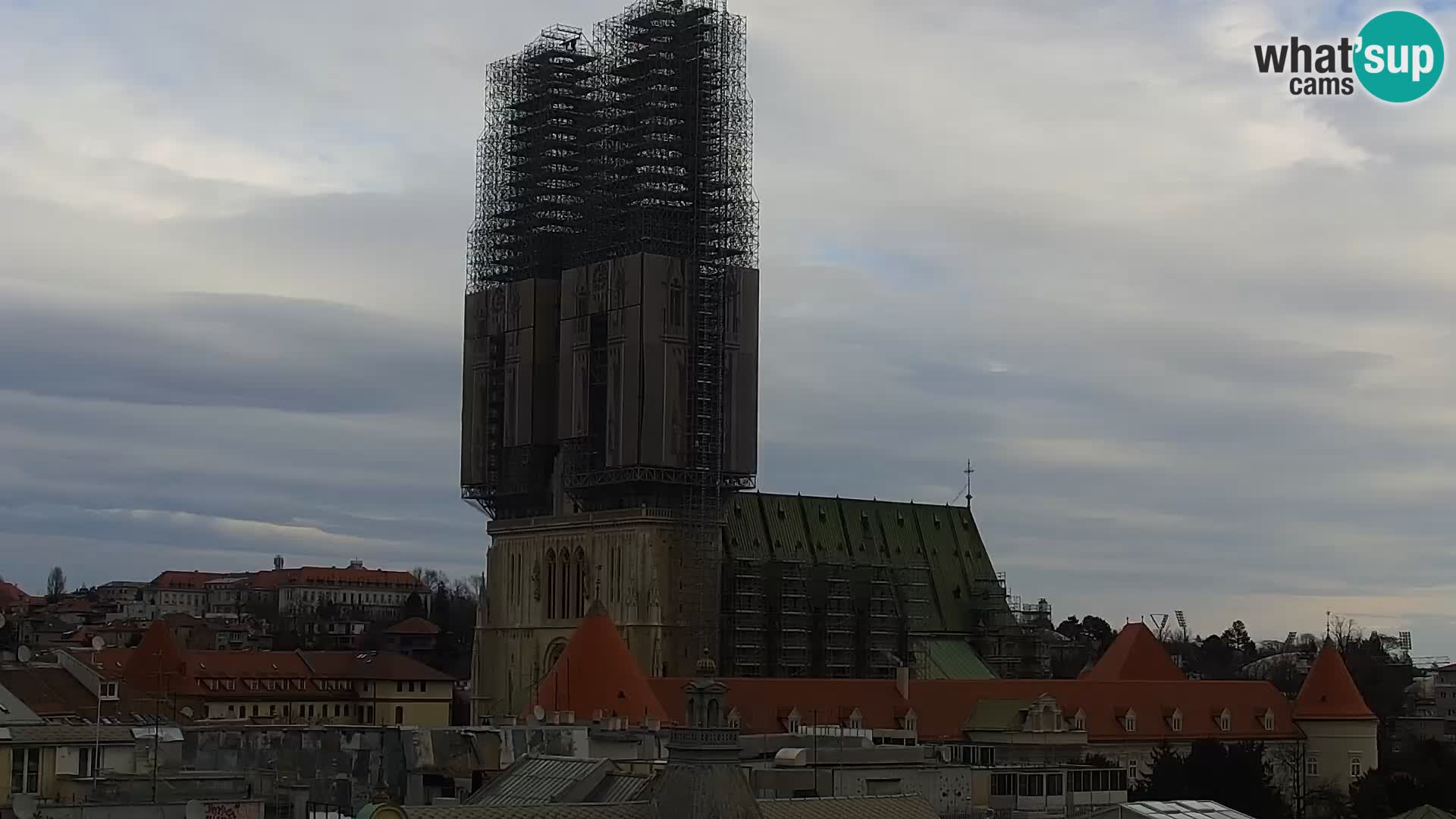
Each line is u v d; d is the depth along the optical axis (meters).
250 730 177.75
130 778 129.75
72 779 126.88
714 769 96.44
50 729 135.88
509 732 172.75
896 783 159.88
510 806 98.12
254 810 114.25
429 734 169.75
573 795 115.19
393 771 168.38
